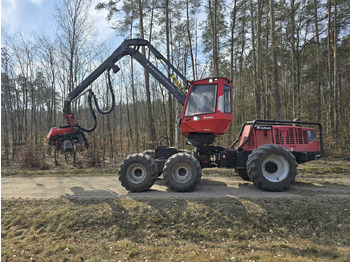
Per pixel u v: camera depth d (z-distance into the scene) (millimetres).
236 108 19531
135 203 5328
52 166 11625
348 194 5914
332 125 16297
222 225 4656
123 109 23094
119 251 3982
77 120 13547
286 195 5773
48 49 15891
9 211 5254
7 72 15016
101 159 13633
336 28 17828
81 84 7758
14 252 3965
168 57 15914
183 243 4266
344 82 20656
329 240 4324
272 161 6273
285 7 17328
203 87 6664
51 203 5566
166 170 6242
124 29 18828
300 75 17703
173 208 5090
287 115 16469
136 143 15508
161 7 16312
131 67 18750
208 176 8586
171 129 16344
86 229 4656
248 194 5926
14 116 16656
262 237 4434
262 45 19484
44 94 19062
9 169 10820
